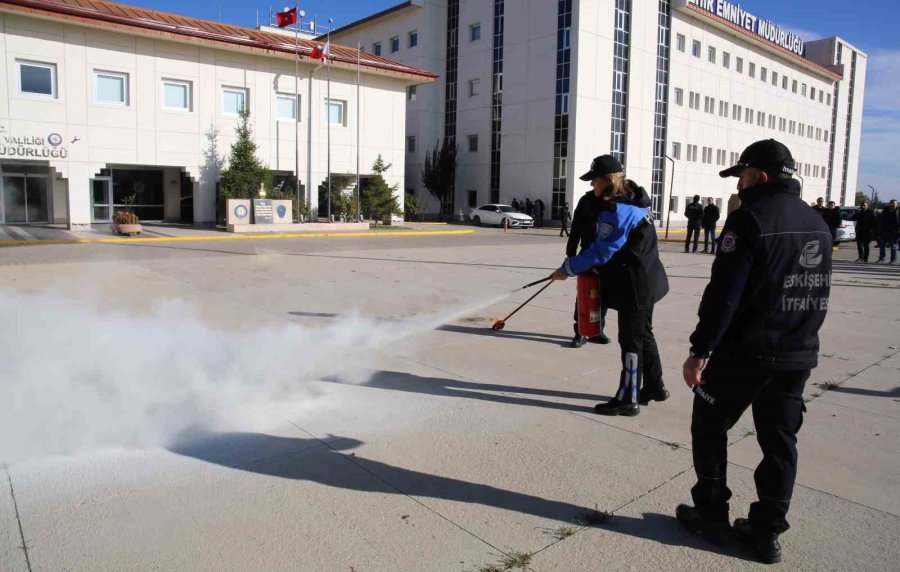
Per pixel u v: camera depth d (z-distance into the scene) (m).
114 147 22.59
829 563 2.76
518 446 3.96
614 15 35.78
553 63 35.22
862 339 7.32
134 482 3.35
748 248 2.65
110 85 22.58
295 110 26.94
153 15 24.92
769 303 2.66
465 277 11.92
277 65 26.09
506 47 37.72
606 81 35.75
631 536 2.96
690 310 9.07
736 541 2.95
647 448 3.96
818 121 59.62
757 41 47.06
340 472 3.54
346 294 9.55
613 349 6.57
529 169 36.88
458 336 7.03
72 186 21.89
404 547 2.80
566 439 4.09
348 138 28.52
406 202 33.50
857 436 4.25
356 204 27.66
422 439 4.04
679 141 41.59
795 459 2.77
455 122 41.31
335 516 3.05
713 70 44.09
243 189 23.56
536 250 18.98
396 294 9.70
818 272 2.68
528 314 8.41
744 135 48.56
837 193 65.06
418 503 3.21
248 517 3.02
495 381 5.34
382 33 43.91
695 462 2.96
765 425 2.81
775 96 52.09
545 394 5.02
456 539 2.88
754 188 2.80
